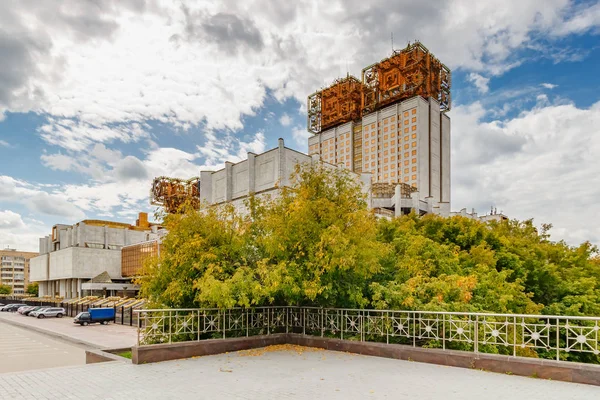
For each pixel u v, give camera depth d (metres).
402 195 78.81
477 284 14.54
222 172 49.06
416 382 7.62
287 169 42.16
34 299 89.44
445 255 16.42
